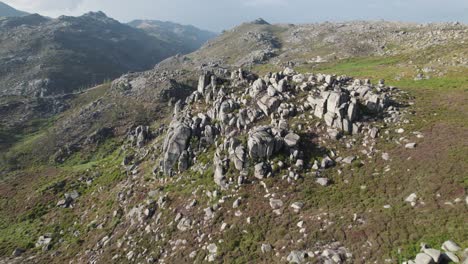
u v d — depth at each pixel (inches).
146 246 1802.4
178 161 2351.1
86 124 5905.5
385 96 2504.9
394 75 4503.0
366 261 1187.3
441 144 1804.9
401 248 1186.0
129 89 7406.5
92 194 2896.2
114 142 5152.6
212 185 1966.0
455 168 1552.7
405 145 1887.3
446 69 4131.4
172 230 1812.3
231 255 1471.5
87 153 4926.2
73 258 2064.5
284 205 1665.8
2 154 4985.2
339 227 1401.3
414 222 1294.3
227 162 2009.1
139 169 2839.6
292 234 1455.5
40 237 2458.2
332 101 2166.6
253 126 2267.5
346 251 1263.5
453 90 3021.7
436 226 1234.0
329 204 1598.2
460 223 1205.7
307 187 1747.0
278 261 1328.7
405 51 6638.8
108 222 2287.2
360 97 2438.5
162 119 5787.4
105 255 1902.1
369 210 1456.7
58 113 7209.6
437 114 2246.6
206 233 1674.5
